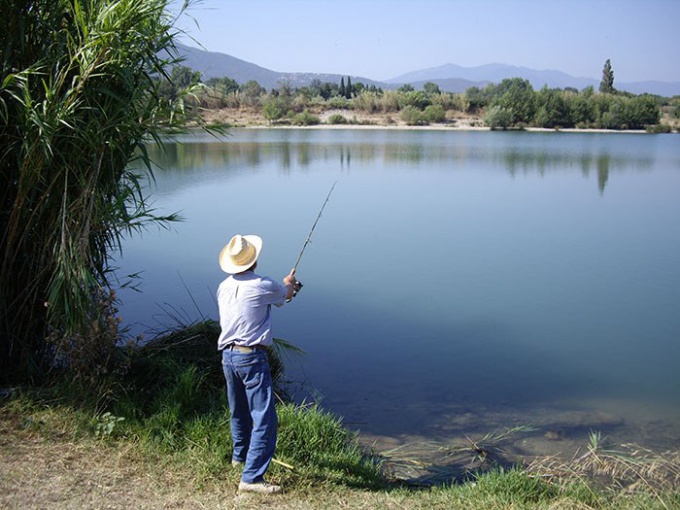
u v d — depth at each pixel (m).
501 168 33.84
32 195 5.58
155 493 4.35
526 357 8.71
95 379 5.58
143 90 5.70
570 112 82.50
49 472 4.43
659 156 42.44
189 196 22.39
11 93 5.20
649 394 7.63
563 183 28.05
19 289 5.96
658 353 8.90
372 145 49.78
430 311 10.55
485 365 8.41
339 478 4.95
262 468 4.45
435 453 6.06
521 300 11.20
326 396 7.34
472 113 87.50
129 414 5.32
